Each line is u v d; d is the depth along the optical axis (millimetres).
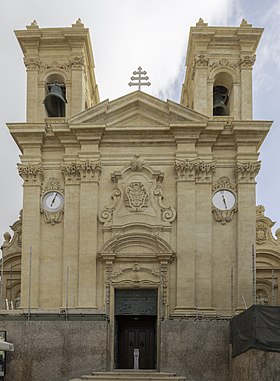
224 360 26609
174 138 33406
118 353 32500
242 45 35156
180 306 31344
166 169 33406
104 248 32031
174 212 32688
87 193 32875
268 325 22469
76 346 27000
